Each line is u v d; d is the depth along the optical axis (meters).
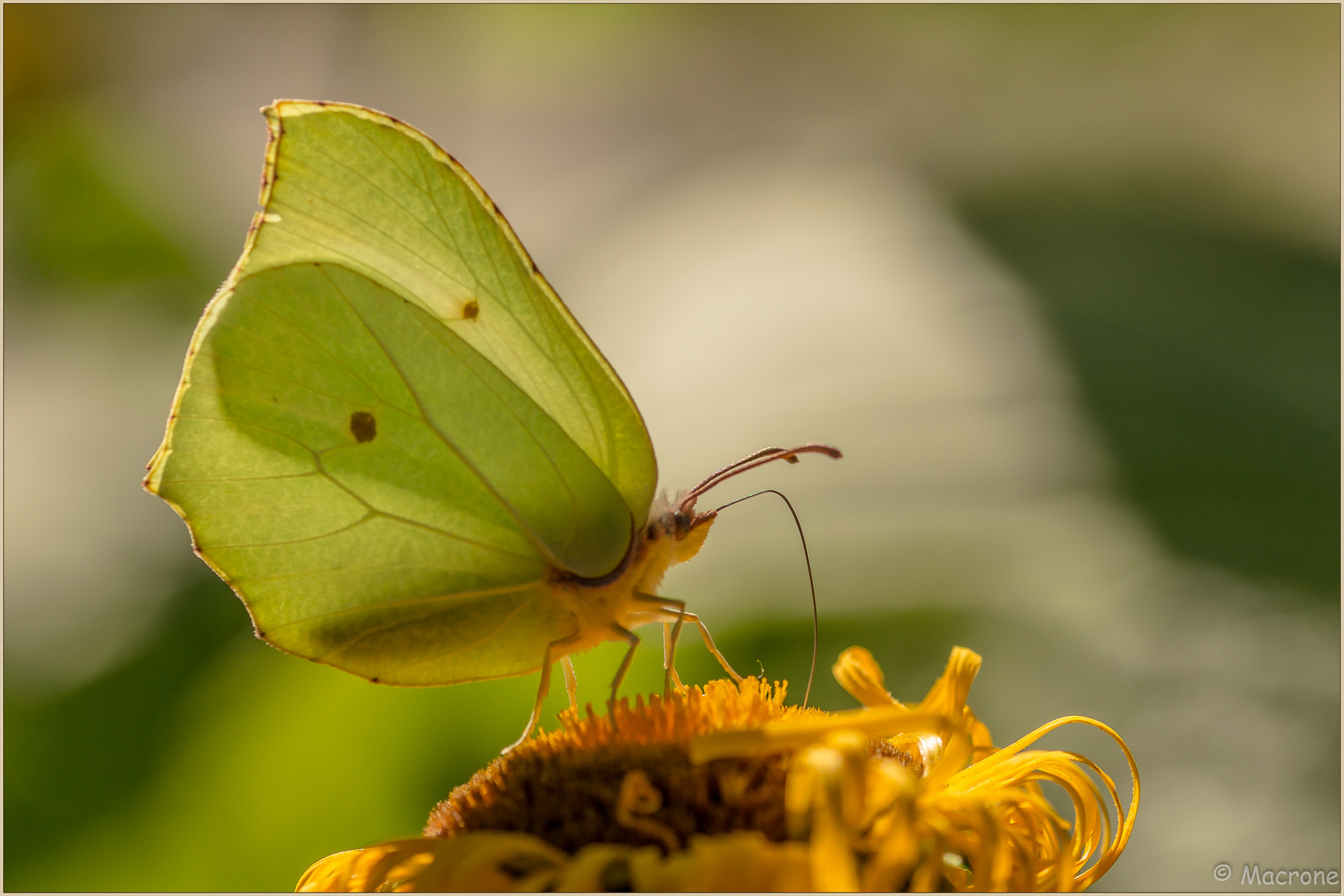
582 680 0.30
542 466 0.27
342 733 0.30
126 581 0.34
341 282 0.27
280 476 0.27
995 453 0.36
